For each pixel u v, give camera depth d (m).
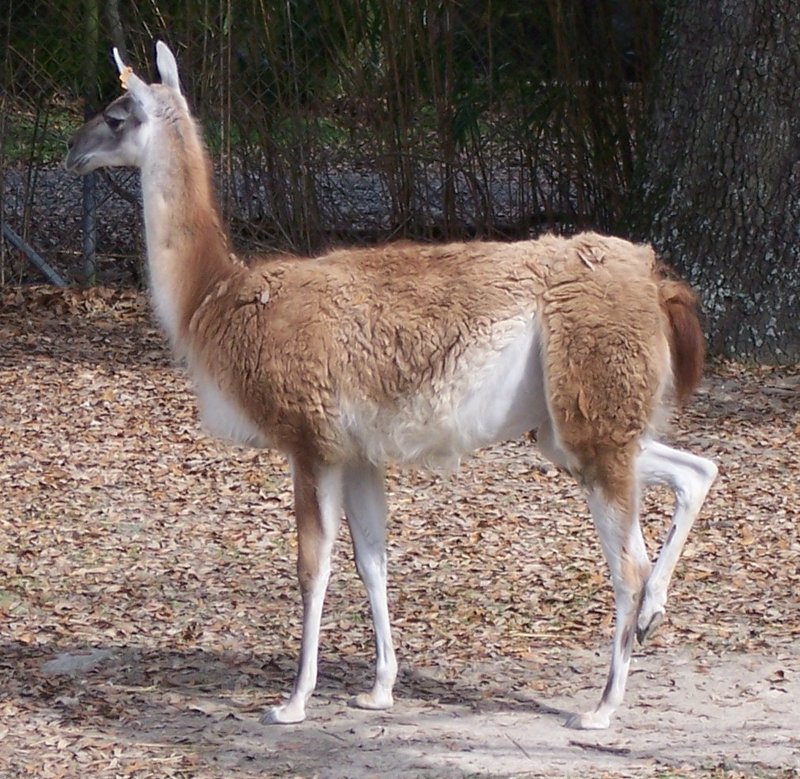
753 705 7.97
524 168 18.86
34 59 18.33
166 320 8.13
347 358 7.51
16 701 8.16
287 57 18.42
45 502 11.90
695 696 8.12
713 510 11.58
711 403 14.47
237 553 10.84
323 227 18.92
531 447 13.28
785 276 15.59
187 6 18.17
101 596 9.98
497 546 10.87
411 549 10.82
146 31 18.38
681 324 7.56
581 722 7.64
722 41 15.60
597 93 18.44
